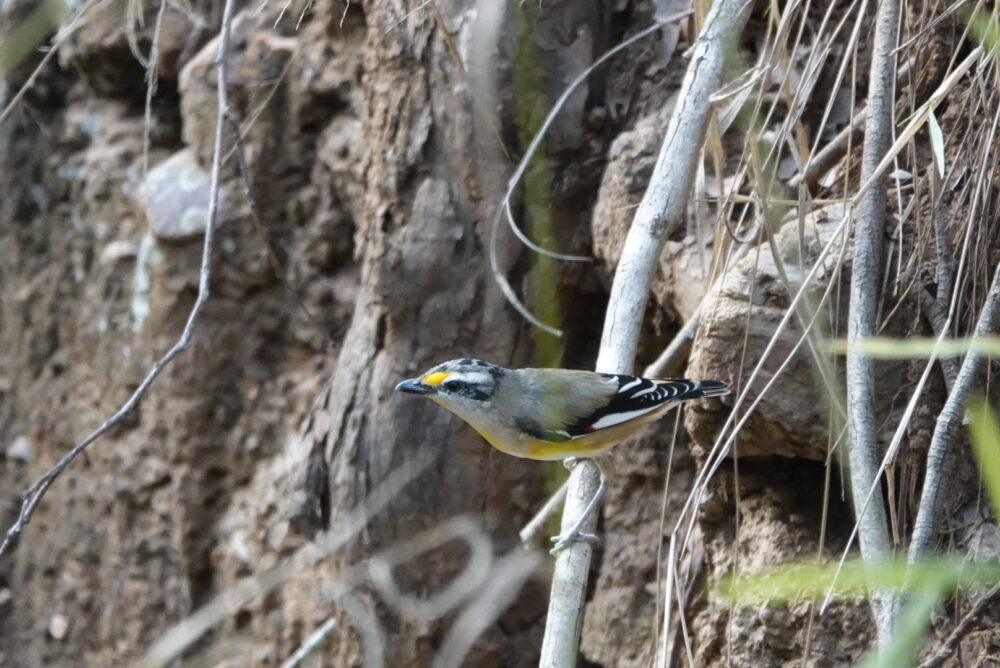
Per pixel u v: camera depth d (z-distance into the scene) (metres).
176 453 13.41
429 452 11.31
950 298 7.80
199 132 12.99
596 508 8.65
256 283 13.19
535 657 11.70
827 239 8.44
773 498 8.91
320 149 12.72
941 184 8.06
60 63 14.32
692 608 9.35
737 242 8.72
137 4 12.58
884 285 7.90
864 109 9.20
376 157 11.39
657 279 10.49
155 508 13.72
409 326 11.32
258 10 10.45
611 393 8.23
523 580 11.34
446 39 9.55
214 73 12.86
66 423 14.44
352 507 11.51
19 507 14.99
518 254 11.17
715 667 8.91
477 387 9.13
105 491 14.02
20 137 14.59
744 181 9.90
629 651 10.78
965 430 7.69
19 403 14.88
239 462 13.38
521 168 9.55
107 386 13.96
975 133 8.21
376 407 11.38
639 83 11.21
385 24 11.22
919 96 8.81
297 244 13.05
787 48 10.18
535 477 11.48
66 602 14.51
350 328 12.10
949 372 7.60
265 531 12.93
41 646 14.77
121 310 13.81
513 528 11.52
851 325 7.43
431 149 11.14
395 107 11.23
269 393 13.33
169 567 13.84
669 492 10.78
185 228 12.98
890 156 7.02
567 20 10.97
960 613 7.41
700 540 9.49
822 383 8.20
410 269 11.17
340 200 12.79
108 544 14.12
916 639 3.69
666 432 10.91
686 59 11.01
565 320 11.55
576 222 11.37
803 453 8.53
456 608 11.30
